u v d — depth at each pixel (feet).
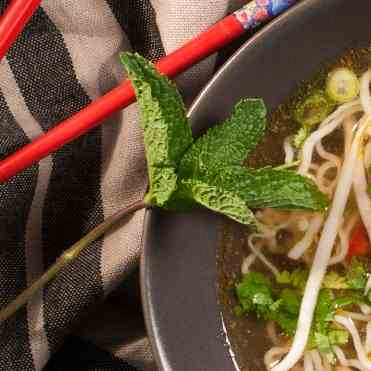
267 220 1.63
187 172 1.48
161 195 1.47
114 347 1.70
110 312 1.73
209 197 1.46
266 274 1.62
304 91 1.61
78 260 1.66
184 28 1.64
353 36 1.58
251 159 1.61
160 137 1.44
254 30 1.66
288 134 1.62
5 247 1.65
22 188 1.63
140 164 1.66
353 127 1.63
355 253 1.63
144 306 1.55
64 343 1.72
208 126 1.55
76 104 1.66
